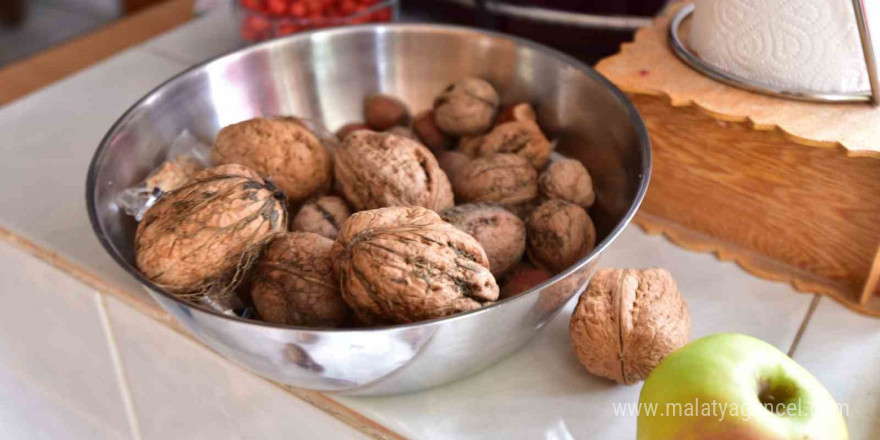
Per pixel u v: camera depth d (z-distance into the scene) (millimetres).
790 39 529
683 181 573
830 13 515
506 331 456
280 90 622
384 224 466
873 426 477
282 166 537
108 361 601
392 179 517
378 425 486
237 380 529
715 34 558
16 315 639
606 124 562
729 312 535
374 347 435
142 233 473
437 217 473
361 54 628
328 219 524
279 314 482
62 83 727
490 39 607
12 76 822
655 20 620
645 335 467
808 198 536
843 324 527
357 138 534
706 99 542
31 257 587
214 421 570
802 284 546
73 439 689
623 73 569
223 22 810
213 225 462
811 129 517
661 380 437
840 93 532
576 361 507
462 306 447
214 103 599
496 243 504
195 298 484
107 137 532
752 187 552
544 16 695
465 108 596
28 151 655
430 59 629
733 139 543
